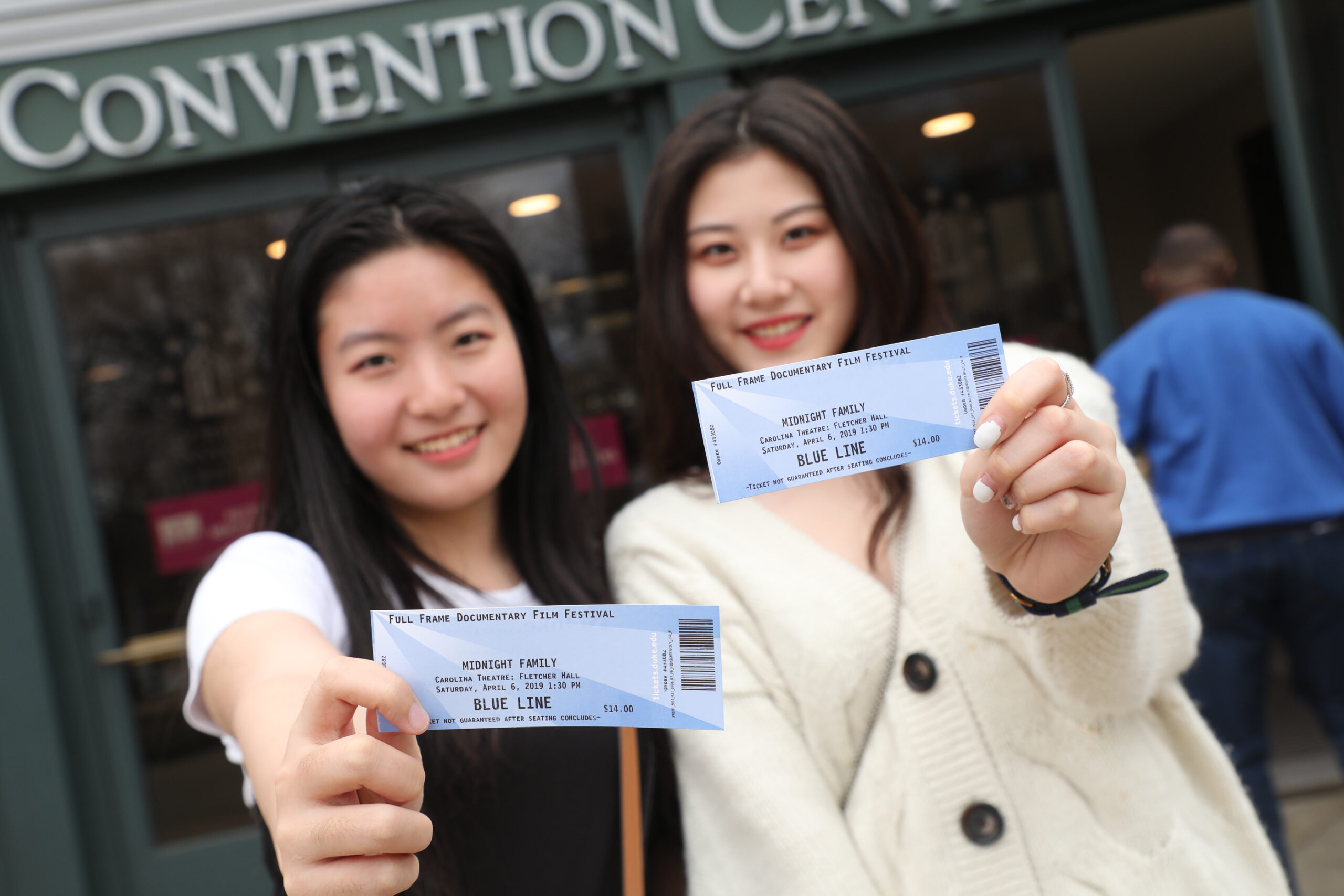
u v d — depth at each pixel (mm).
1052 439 786
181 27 2898
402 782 688
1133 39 4832
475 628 787
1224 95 5965
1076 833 1008
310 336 1102
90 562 3115
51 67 2896
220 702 942
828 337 1249
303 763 685
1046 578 863
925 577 1079
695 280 1269
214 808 3111
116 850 3074
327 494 1101
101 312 3131
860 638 1065
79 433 3129
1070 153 3170
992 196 3201
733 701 1080
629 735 1089
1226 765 1132
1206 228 2834
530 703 786
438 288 1083
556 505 1263
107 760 3096
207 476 3164
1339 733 2590
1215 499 2646
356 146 3102
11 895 2928
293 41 2934
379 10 2945
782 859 1017
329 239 1072
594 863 1050
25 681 2941
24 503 3055
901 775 1043
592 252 3193
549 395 1268
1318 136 3191
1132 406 2773
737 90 1301
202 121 2949
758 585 1115
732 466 828
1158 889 999
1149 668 994
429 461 1103
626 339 3207
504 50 2982
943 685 1043
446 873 967
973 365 832
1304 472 2592
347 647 1054
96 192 3076
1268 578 2566
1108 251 7109
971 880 1006
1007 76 3199
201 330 3154
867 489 1185
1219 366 2662
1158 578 863
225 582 1008
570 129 3139
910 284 1270
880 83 3176
